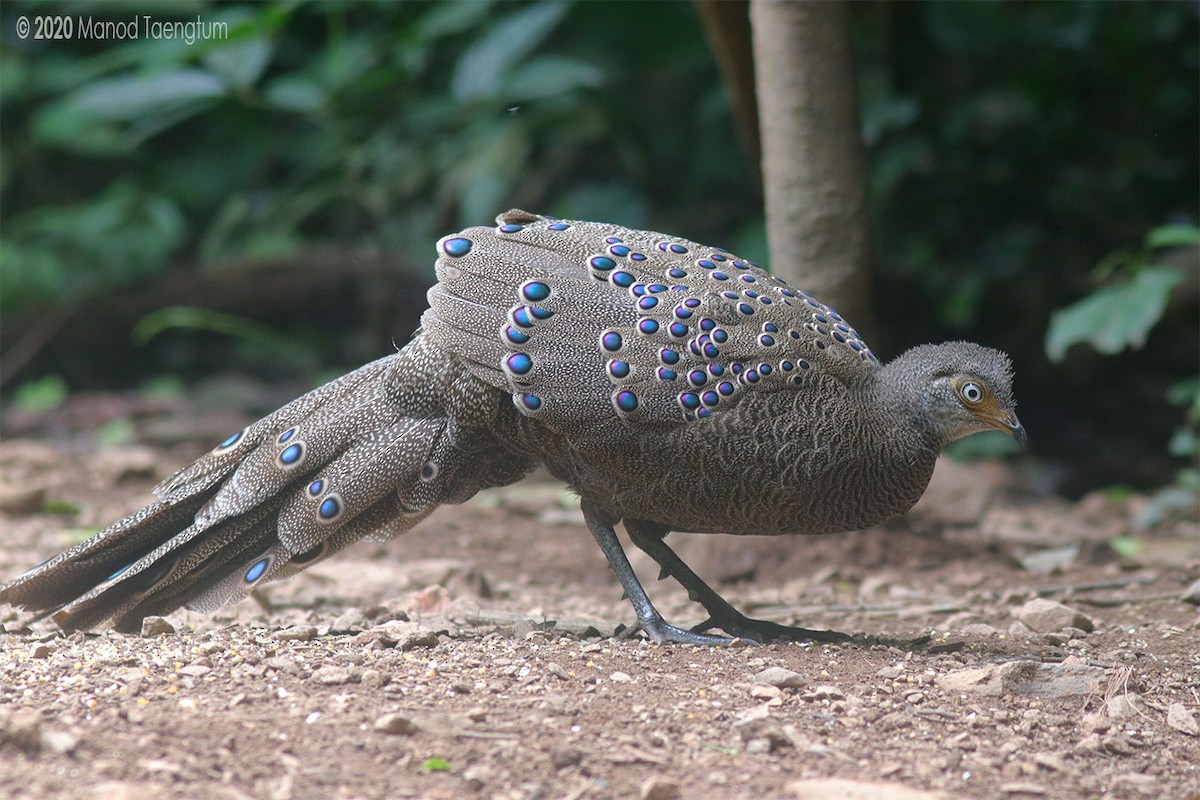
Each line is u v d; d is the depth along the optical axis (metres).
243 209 21.88
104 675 6.68
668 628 7.88
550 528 13.54
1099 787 5.85
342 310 22.03
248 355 21.95
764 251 17.97
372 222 21.16
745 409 7.38
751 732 6.09
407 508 7.95
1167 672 7.64
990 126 19.53
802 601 10.40
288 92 19.39
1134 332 14.09
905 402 7.57
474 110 19.45
